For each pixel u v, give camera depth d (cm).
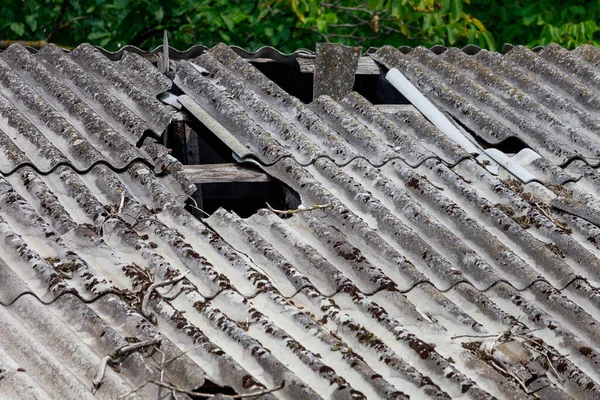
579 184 1355
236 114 1366
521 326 1051
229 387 903
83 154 1223
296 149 1324
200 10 2938
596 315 1109
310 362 942
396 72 1560
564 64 1675
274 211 1176
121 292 1002
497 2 3481
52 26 3009
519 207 1269
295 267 1102
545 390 981
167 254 1079
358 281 1091
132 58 1527
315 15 2989
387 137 1395
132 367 908
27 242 1060
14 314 959
